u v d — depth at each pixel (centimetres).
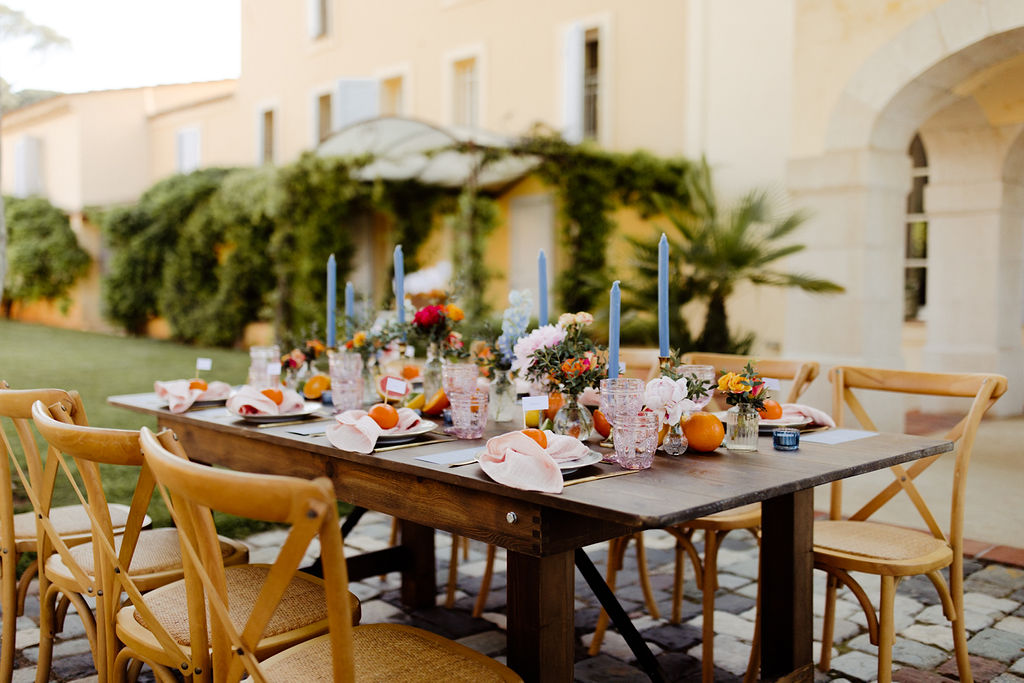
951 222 730
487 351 266
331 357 278
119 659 182
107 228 1438
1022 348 750
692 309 873
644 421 182
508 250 1046
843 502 444
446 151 879
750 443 207
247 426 239
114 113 1728
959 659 240
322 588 198
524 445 171
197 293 1315
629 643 203
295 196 1065
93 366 969
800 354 621
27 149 1830
